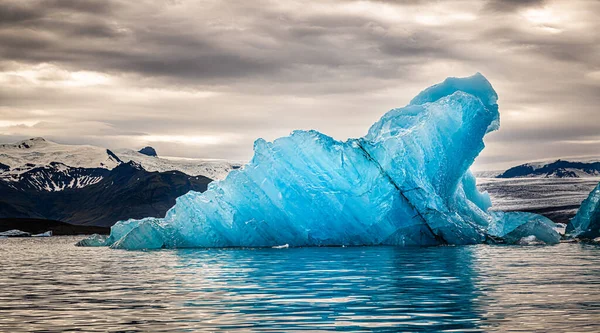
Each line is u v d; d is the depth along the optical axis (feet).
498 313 52.65
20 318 53.57
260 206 154.40
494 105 164.45
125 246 165.37
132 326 49.47
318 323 49.34
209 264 104.88
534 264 98.27
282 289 68.95
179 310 56.13
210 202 157.99
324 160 152.97
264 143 155.43
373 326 47.98
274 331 46.80
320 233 154.20
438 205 154.30
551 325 47.67
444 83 168.66
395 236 153.69
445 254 121.70
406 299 60.44
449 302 58.44
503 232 168.04
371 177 151.33
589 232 179.93
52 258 137.18
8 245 243.40
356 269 91.20
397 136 153.38
